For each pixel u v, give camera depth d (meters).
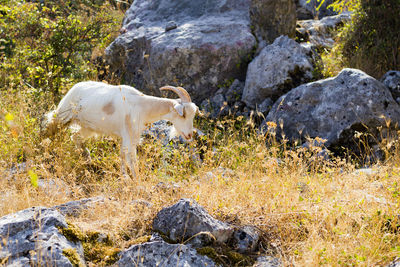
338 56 11.61
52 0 15.29
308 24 14.59
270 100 10.45
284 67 10.34
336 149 8.31
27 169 5.70
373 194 5.09
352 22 11.63
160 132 8.06
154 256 3.70
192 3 13.56
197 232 4.00
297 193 5.05
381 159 7.65
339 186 5.31
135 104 6.71
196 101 11.66
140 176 6.02
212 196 4.78
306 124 8.80
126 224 4.29
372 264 3.71
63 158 6.46
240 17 12.77
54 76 10.77
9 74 10.82
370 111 8.09
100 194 5.48
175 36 11.94
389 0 10.39
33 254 3.32
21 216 3.78
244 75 11.72
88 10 16.34
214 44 11.50
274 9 11.97
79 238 3.78
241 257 3.94
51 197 5.14
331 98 8.61
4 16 11.98
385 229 4.34
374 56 10.49
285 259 3.93
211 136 8.36
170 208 4.23
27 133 6.94
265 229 4.39
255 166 6.09
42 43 11.41
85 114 6.79
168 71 11.67
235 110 10.73
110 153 7.30
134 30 13.11
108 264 3.69
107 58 13.22
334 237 4.14
